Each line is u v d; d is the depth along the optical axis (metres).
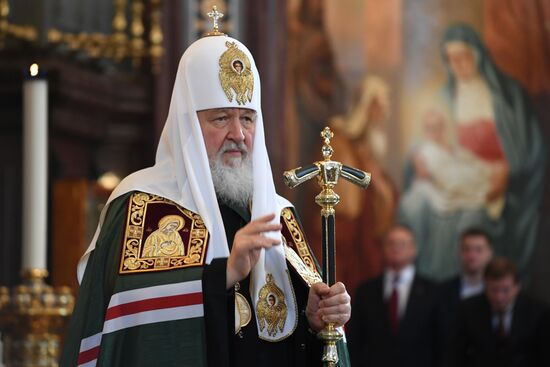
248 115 5.89
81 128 13.11
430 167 16.17
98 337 5.55
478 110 16.30
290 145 15.42
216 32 6.04
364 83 16.02
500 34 16.41
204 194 5.70
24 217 7.79
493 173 16.27
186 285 5.40
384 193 16.05
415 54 16.22
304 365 5.82
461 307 12.34
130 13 14.02
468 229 15.49
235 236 5.41
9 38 12.62
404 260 13.62
